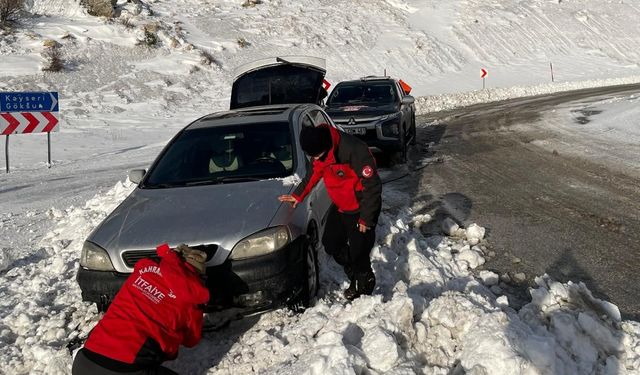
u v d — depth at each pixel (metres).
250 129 5.43
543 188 8.06
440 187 8.62
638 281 4.62
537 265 5.15
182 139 5.50
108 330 3.09
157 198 4.64
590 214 6.58
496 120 17.72
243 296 3.88
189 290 3.26
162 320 3.18
